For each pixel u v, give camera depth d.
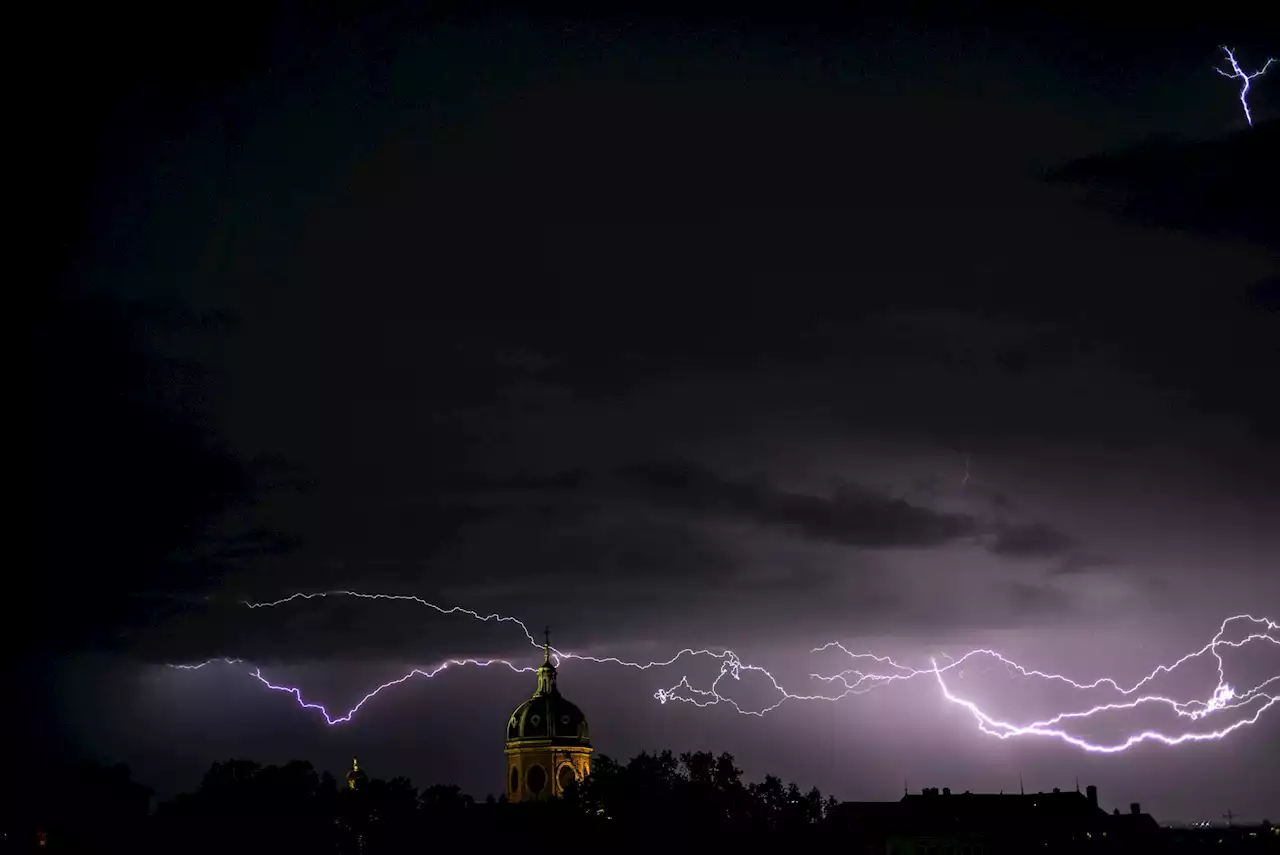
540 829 173.25
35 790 168.75
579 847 169.00
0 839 166.62
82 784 171.75
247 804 183.62
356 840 185.12
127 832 175.50
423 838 178.50
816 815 170.12
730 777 171.50
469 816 180.38
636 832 164.88
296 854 181.38
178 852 178.12
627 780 170.50
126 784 177.62
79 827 170.25
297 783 192.62
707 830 162.50
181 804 185.25
